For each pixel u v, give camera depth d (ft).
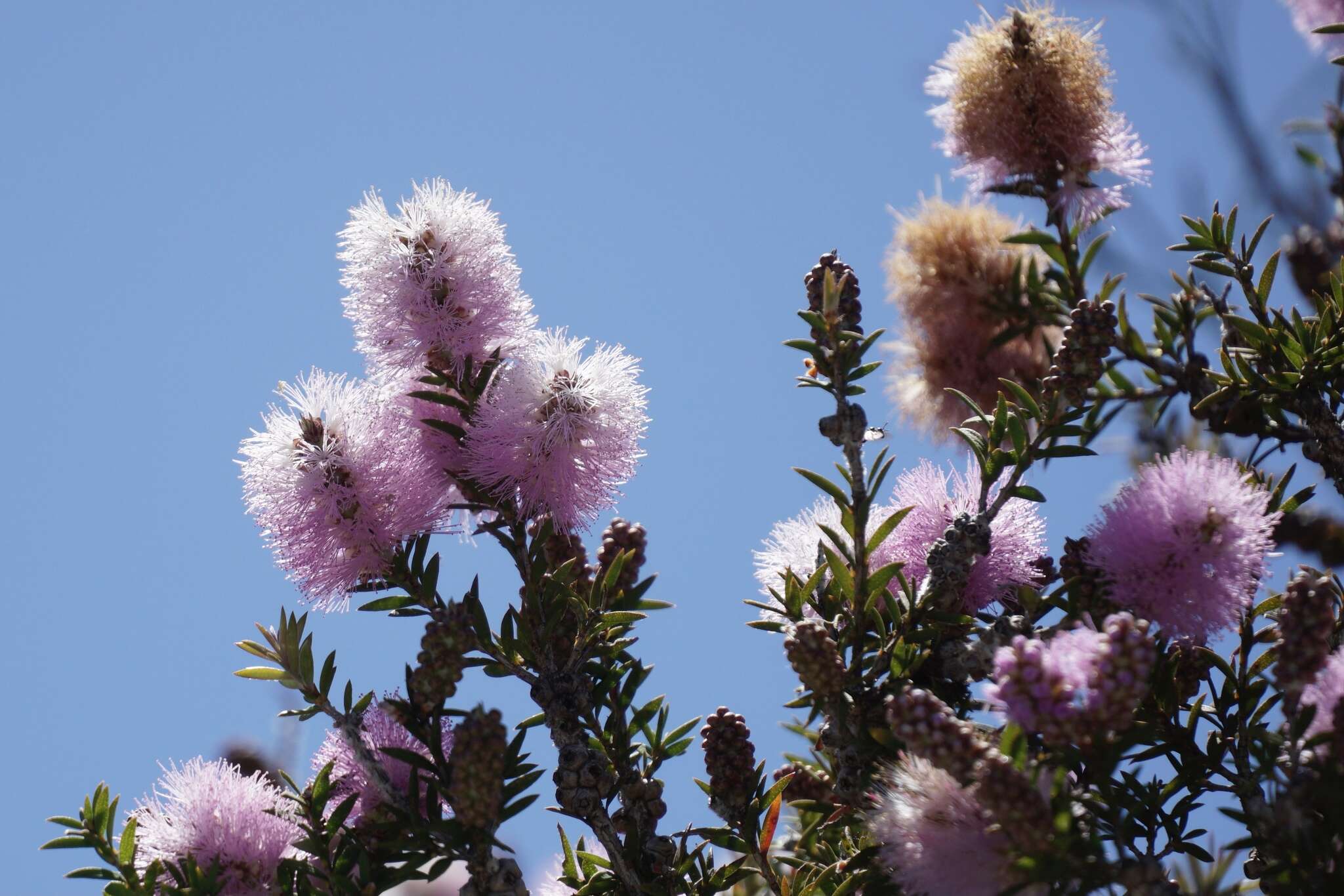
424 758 7.55
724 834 8.27
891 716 6.15
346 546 8.33
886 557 8.48
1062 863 5.86
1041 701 5.90
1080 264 11.34
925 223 12.27
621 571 9.48
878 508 8.71
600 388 8.64
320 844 7.57
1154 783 7.76
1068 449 8.06
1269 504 8.64
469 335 8.59
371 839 7.70
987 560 8.30
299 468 8.31
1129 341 11.02
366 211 8.84
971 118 10.99
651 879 8.07
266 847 7.62
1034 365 11.89
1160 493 7.23
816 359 8.16
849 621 8.11
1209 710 7.77
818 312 8.25
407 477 8.41
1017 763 6.00
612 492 8.64
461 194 8.94
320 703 8.05
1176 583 7.13
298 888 7.40
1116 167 10.89
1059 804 5.98
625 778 8.25
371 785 7.91
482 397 8.59
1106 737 5.98
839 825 8.54
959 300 11.97
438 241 8.70
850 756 7.39
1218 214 10.08
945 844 6.32
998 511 8.07
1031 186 11.10
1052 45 10.80
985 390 11.94
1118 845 6.80
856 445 7.98
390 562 8.39
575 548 9.30
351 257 8.80
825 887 7.82
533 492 8.51
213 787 7.80
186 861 7.32
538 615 8.45
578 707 8.29
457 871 9.64
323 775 7.82
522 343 8.81
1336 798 6.03
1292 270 11.72
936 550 7.93
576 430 8.53
